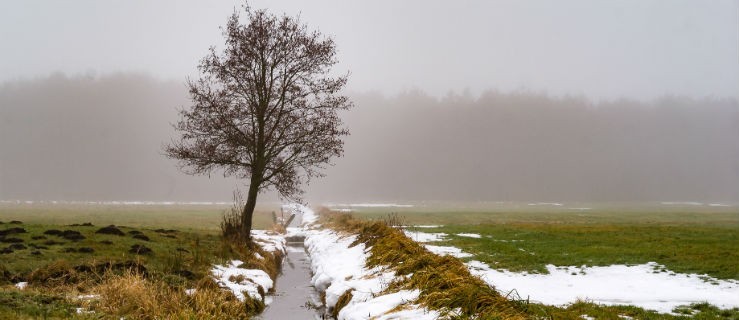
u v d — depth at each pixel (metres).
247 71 26.75
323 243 29.39
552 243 26.02
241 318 13.05
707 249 23.05
